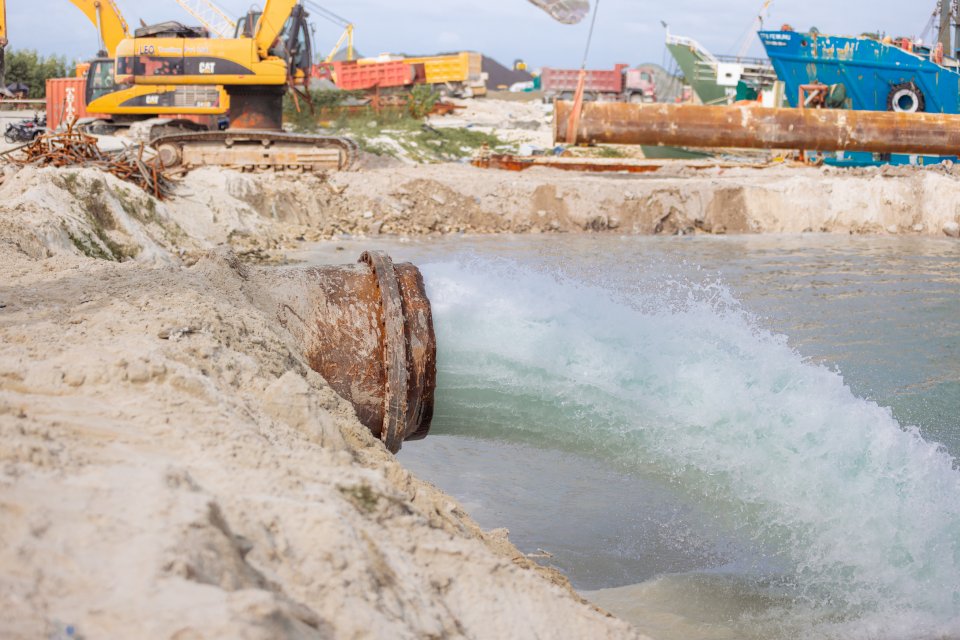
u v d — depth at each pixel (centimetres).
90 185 1385
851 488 643
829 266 1964
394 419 608
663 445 719
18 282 667
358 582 304
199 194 2070
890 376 1048
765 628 507
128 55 2761
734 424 720
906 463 664
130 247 1359
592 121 2550
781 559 590
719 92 4031
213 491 327
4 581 235
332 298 643
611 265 1930
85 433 355
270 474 355
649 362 775
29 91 5141
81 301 582
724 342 833
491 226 2561
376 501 375
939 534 594
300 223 2361
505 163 3111
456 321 802
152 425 375
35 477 295
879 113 2666
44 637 220
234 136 2745
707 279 1759
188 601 243
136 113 3030
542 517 642
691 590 547
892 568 575
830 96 3384
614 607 525
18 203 1191
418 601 326
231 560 276
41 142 2055
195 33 2895
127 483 304
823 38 3350
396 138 4081
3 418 340
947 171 2930
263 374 497
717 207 2656
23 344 461
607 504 666
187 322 517
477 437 789
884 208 2677
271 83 2773
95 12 3228
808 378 767
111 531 269
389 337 616
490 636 342
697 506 654
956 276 1839
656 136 2572
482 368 789
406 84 5106
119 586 246
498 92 7238
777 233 2636
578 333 789
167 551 260
